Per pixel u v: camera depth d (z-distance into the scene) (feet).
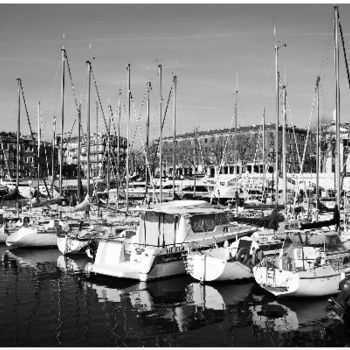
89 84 135.74
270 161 250.78
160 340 50.75
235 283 74.33
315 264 66.49
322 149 225.15
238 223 96.53
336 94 87.56
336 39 88.02
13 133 397.80
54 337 51.37
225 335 52.34
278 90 118.93
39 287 72.95
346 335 52.08
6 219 120.88
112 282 75.92
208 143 424.46
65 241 97.30
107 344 49.52
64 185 200.95
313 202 136.15
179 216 83.87
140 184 213.66
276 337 51.60
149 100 146.30
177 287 72.69
